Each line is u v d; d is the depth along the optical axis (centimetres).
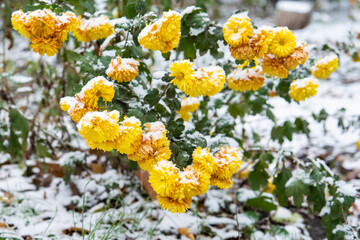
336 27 370
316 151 168
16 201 134
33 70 153
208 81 100
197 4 121
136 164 115
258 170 130
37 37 105
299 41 109
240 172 141
